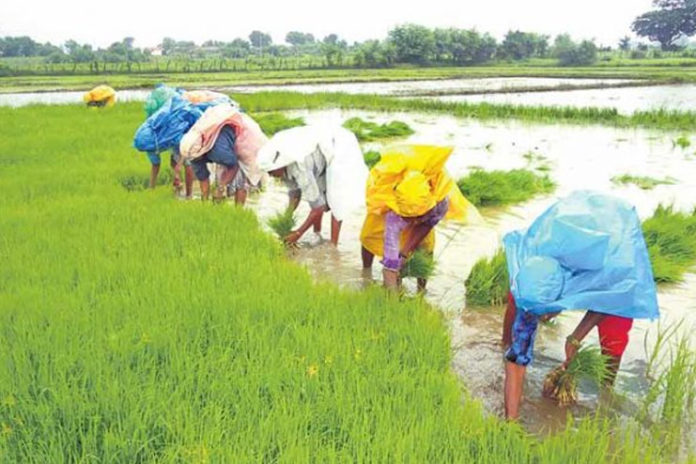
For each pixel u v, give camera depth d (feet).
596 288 13.84
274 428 12.35
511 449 12.27
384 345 16.22
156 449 12.25
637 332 18.52
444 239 26.73
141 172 36.45
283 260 22.61
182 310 17.30
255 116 65.62
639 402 15.10
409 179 18.11
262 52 458.09
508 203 32.48
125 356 14.82
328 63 260.83
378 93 115.65
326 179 24.34
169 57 411.34
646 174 40.63
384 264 19.44
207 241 23.68
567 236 13.78
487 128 64.59
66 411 12.78
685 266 23.75
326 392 13.61
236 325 16.69
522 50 279.28
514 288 13.74
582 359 14.66
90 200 29.32
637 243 14.44
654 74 168.96
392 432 12.41
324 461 11.74
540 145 53.21
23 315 16.83
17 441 12.05
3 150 42.96
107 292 18.57
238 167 29.45
